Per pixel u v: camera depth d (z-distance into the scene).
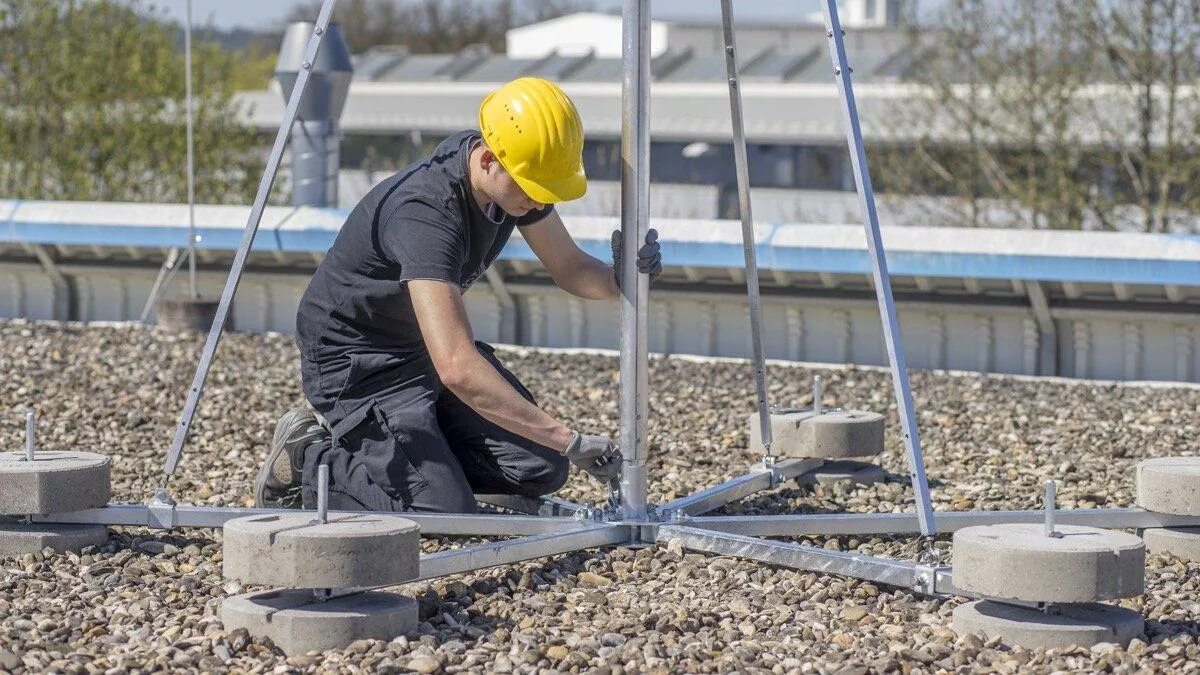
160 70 25.89
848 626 5.45
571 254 6.67
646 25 6.04
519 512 7.04
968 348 13.05
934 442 9.70
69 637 5.20
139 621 5.42
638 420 6.45
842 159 33.38
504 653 5.07
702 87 34.78
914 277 12.94
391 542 5.13
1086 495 7.92
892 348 5.64
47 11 25.16
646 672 4.84
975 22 24.80
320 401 6.50
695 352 13.98
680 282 13.85
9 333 14.58
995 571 5.11
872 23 45.44
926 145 25.98
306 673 4.80
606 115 35.34
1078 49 24.08
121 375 12.30
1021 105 24.58
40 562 6.17
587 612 5.58
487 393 5.70
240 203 26.44
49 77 25.20
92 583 5.93
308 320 6.46
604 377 12.34
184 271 15.95
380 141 40.44
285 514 5.46
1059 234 12.21
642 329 6.38
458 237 5.84
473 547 5.74
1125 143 23.56
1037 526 5.45
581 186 5.93
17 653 4.92
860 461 8.77
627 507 6.50
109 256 16.20
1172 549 6.59
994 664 4.92
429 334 5.69
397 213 5.86
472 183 5.91
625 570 6.12
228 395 11.34
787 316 13.54
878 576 5.72
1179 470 6.48
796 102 33.53
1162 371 12.45
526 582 5.93
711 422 10.41
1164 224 23.30
